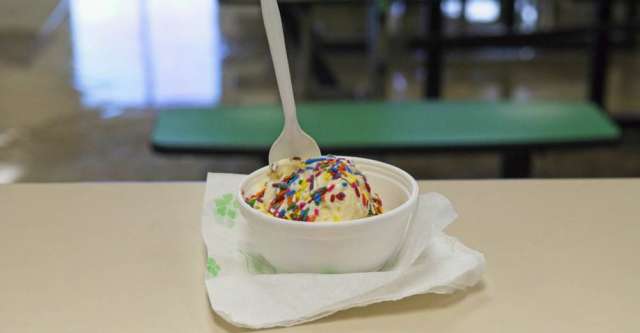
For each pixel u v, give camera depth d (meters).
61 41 4.42
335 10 3.91
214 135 1.73
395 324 0.54
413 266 0.58
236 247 0.63
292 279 0.55
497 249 0.65
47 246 0.66
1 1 4.84
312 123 1.84
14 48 4.22
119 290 0.59
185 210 0.75
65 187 0.81
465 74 3.94
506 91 3.62
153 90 3.54
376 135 1.74
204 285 0.59
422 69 3.95
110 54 4.16
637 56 4.18
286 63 0.62
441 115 1.90
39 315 0.55
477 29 4.41
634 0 4.02
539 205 0.75
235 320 0.53
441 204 0.61
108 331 0.53
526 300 0.57
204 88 3.58
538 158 2.70
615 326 0.53
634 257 0.64
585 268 0.62
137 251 0.66
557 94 3.54
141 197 0.78
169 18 5.01
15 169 2.57
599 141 1.72
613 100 3.41
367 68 3.95
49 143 2.83
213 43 4.41
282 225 0.54
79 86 3.58
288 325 0.53
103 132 2.96
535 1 4.54
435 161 2.70
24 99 3.35
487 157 2.73
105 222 0.72
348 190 0.56
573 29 3.12
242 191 0.60
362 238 0.55
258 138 1.71
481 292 0.58
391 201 0.63
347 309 0.55
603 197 0.77
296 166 0.61
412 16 4.02
